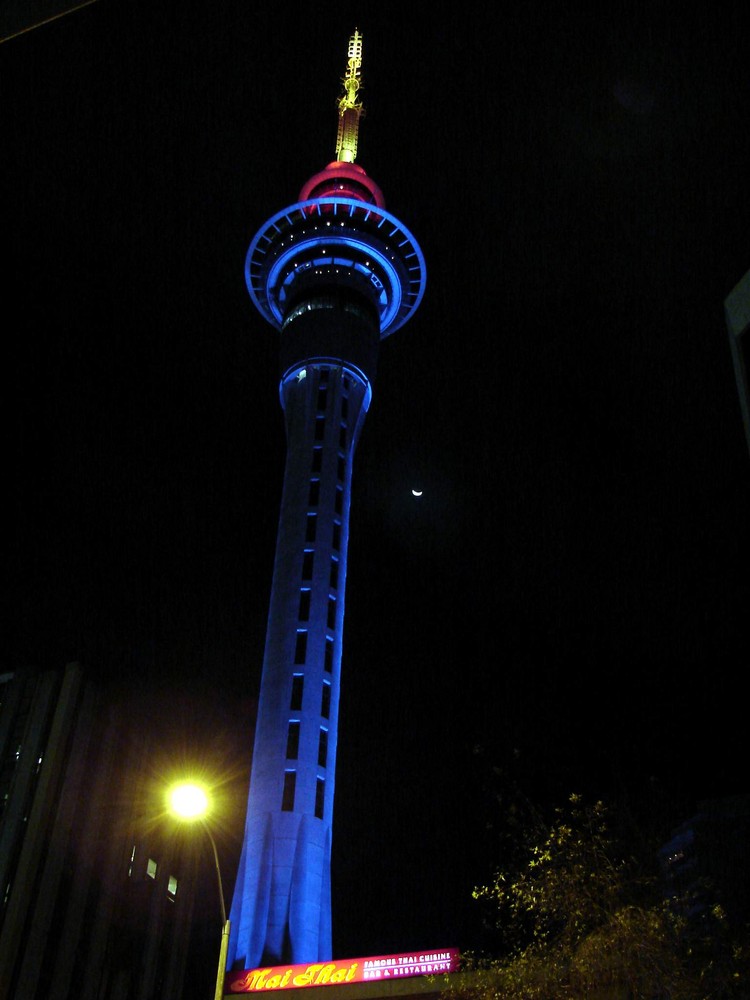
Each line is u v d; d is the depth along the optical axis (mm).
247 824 81812
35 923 76375
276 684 88625
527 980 33312
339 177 123062
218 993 27469
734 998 30766
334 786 88688
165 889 93375
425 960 59562
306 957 74250
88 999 79500
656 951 31156
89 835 84625
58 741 84625
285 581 94750
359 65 139750
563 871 32906
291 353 110500
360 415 108875
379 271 118312
